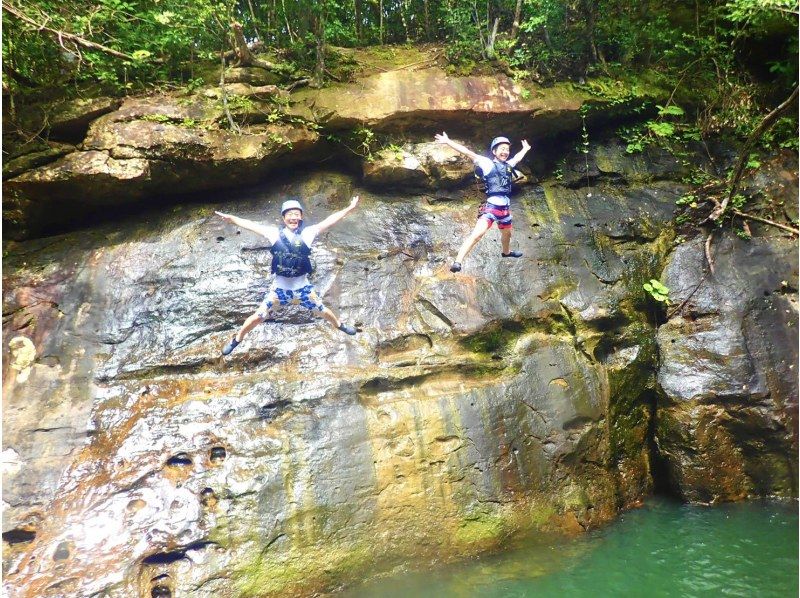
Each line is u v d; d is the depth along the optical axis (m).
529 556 4.91
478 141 7.21
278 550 4.42
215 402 5.07
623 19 7.70
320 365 5.51
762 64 8.53
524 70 7.27
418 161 6.84
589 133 7.71
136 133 5.97
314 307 4.57
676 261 6.87
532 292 6.31
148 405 5.04
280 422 5.02
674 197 7.39
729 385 5.95
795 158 7.58
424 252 6.56
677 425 5.96
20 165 5.78
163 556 4.22
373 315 5.97
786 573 4.62
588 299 6.34
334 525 4.64
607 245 6.86
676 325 6.47
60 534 4.19
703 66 8.09
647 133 7.76
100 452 4.70
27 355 5.25
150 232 6.35
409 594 4.43
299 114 6.54
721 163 7.65
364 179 6.96
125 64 6.31
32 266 5.89
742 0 7.05
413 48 7.98
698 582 4.54
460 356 5.79
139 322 5.62
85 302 5.69
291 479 4.72
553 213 7.08
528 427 5.51
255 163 6.37
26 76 6.32
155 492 4.49
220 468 4.68
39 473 4.52
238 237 6.34
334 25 7.33
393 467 4.98
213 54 6.95
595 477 5.61
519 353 5.96
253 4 7.54
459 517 4.95
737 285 6.57
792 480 5.86
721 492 5.82
